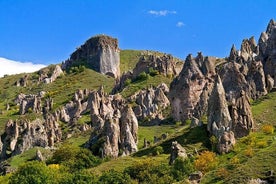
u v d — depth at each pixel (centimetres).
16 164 18375
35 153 19262
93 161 16250
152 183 12269
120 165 14550
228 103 15838
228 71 18925
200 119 17512
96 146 17325
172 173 12325
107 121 17738
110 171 13325
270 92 17738
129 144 17112
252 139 13262
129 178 12712
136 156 15362
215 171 10675
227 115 14738
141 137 18400
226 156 12850
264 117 15225
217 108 14862
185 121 19238
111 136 17300
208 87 19962
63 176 13800
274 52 19350
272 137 13312
